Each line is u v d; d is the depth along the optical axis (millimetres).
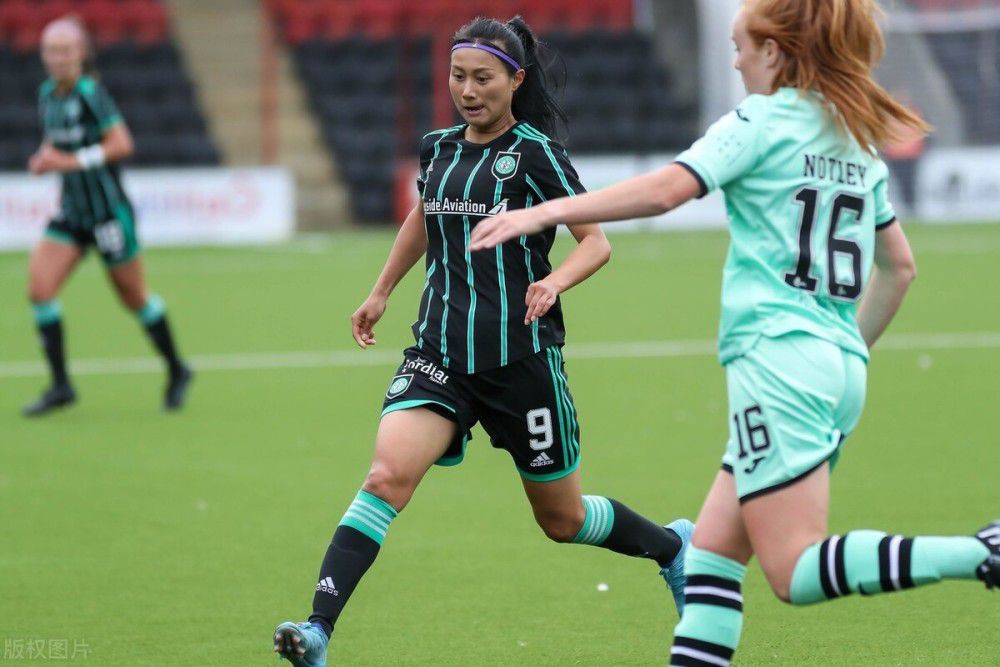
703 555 13398
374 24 99688
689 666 13203
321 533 23047
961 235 79312
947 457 27984
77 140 33094
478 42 16094
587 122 96875
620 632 17953
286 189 85188
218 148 96125
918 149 89562
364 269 68188
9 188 80500
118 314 53531
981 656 16641
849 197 13117
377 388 37562
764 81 13273
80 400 36250
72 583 20219
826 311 12914
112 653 17094
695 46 99188
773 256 12852
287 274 66312
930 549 11922
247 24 101000
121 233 33344
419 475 15961
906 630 17703
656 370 39500
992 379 37125
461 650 17250
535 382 16219
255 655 17016
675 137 96438
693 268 66062
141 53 99750
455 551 21859
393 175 94562
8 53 98812
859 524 22812
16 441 30891
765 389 12641
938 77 99000
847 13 12930
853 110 12891
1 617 18594
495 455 29219
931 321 47969
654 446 29578
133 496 25734
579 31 99188
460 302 16234
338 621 18438
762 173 12875
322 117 96938
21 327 50156
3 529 23406
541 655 17047
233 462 28609
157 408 34938
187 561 21406
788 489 12547
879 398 34656
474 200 16156
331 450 29734
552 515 16938
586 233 15992
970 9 98938
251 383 38469
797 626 17938
